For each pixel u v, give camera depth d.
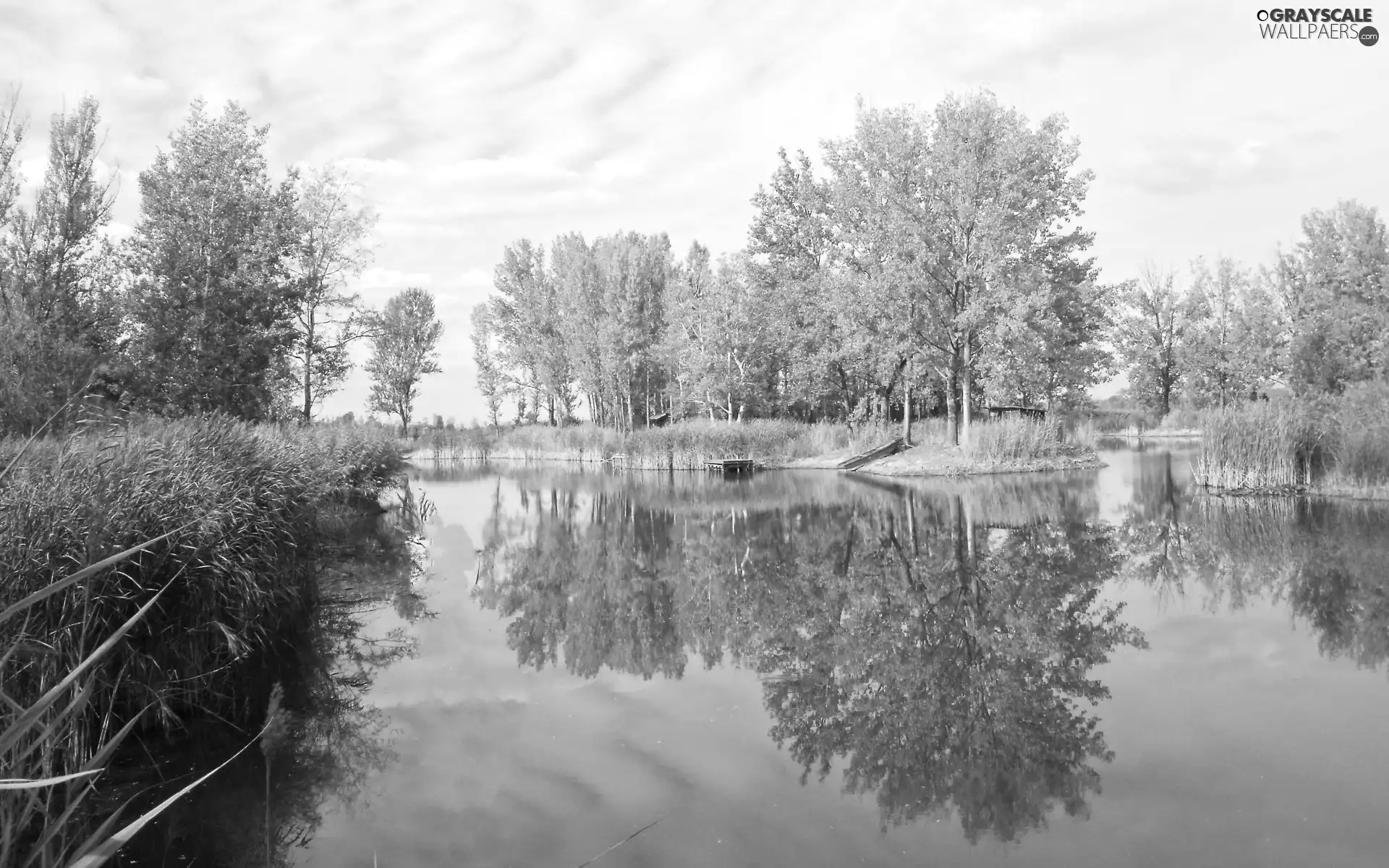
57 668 5.83
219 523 7.83
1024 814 5.56
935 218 32.88
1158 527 17.34
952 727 7.23
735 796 5.94
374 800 5.90
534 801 5.88
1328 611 10.48
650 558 16.20
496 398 66.19
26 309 16.30
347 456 21.78
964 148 31.67
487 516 22.91
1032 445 33.12
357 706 7.96
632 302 52.22
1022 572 13.61
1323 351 26.69
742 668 9.19
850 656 9.52
